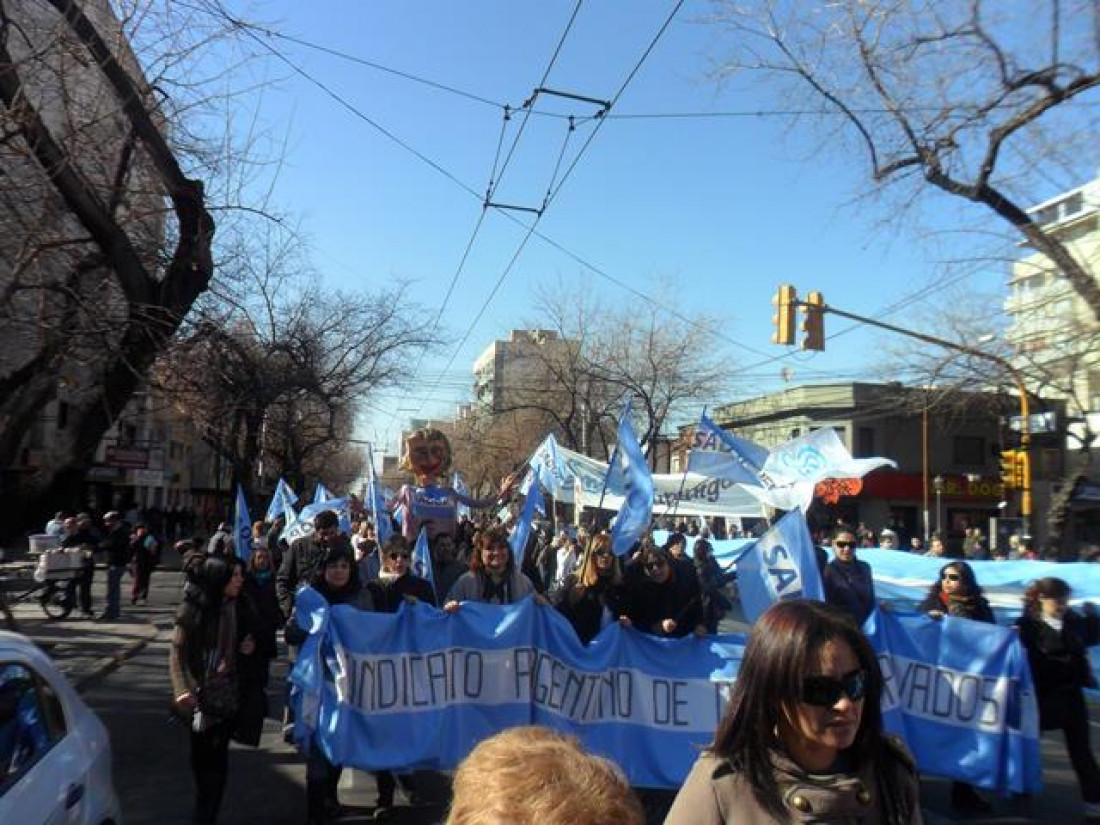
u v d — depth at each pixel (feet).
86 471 28.32
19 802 10.89
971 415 112.16
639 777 21.13
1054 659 21.20
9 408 27.25
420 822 19.93
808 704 7.09
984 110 36.96
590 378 120.16
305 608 20.74
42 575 52.13
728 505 53.78
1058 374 48.16
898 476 138.31
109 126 31.01
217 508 149.89
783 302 55.31
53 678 13.78
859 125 39.86
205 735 18.95
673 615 25.84
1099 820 20.45
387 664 20.85
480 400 187.01
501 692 21.50
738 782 7.20
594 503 57.26
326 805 20.15
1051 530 64.54
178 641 18.85
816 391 142.51
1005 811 21.34
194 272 30.37
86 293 31.53
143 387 32.89
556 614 22.13
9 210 28.86
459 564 33.24
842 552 27.09
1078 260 42.68
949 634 22.34
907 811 7.29
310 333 85.56
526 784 4.89
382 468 307.37
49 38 27.89
